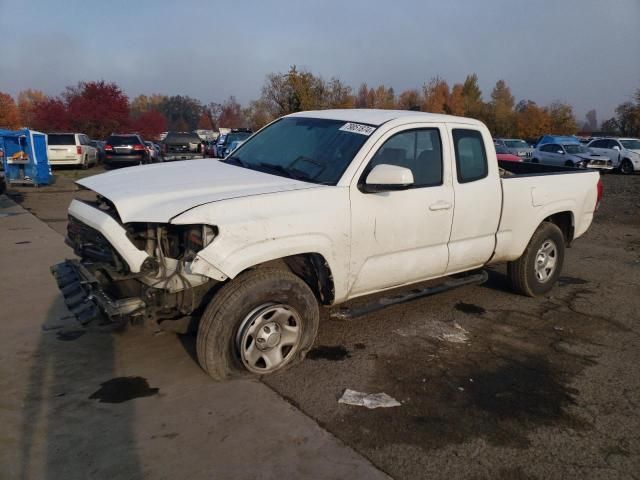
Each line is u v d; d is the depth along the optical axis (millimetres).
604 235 10039
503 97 69438
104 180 4145
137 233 3568
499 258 5383
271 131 5137
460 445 3152
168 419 3293
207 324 3576
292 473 2838
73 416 3295
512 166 7352
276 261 4043
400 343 4566
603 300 5953
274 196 3672
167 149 25547
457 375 4027
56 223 9844
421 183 4512
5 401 3447
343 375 3939
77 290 3912
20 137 16219
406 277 4543
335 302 4137
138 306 3520
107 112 47688
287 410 3434
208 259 3350
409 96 64625
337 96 30344
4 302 5285
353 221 4000
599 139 25750
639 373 4172
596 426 3414
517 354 4449
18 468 2795
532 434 3297
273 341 3818
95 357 4117
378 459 2990
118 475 2771
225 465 2879
